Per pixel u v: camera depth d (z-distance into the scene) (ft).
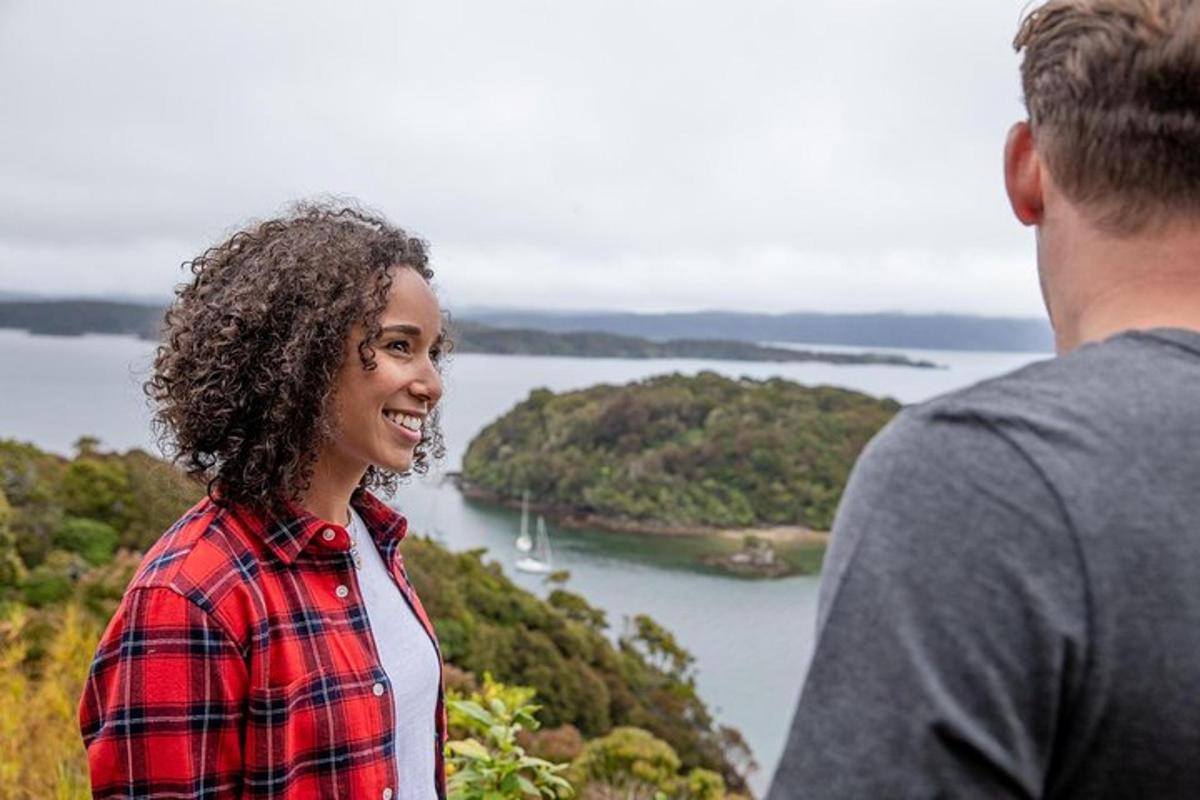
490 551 250.57
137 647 3.56
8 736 9.62
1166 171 1.96
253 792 3.68
